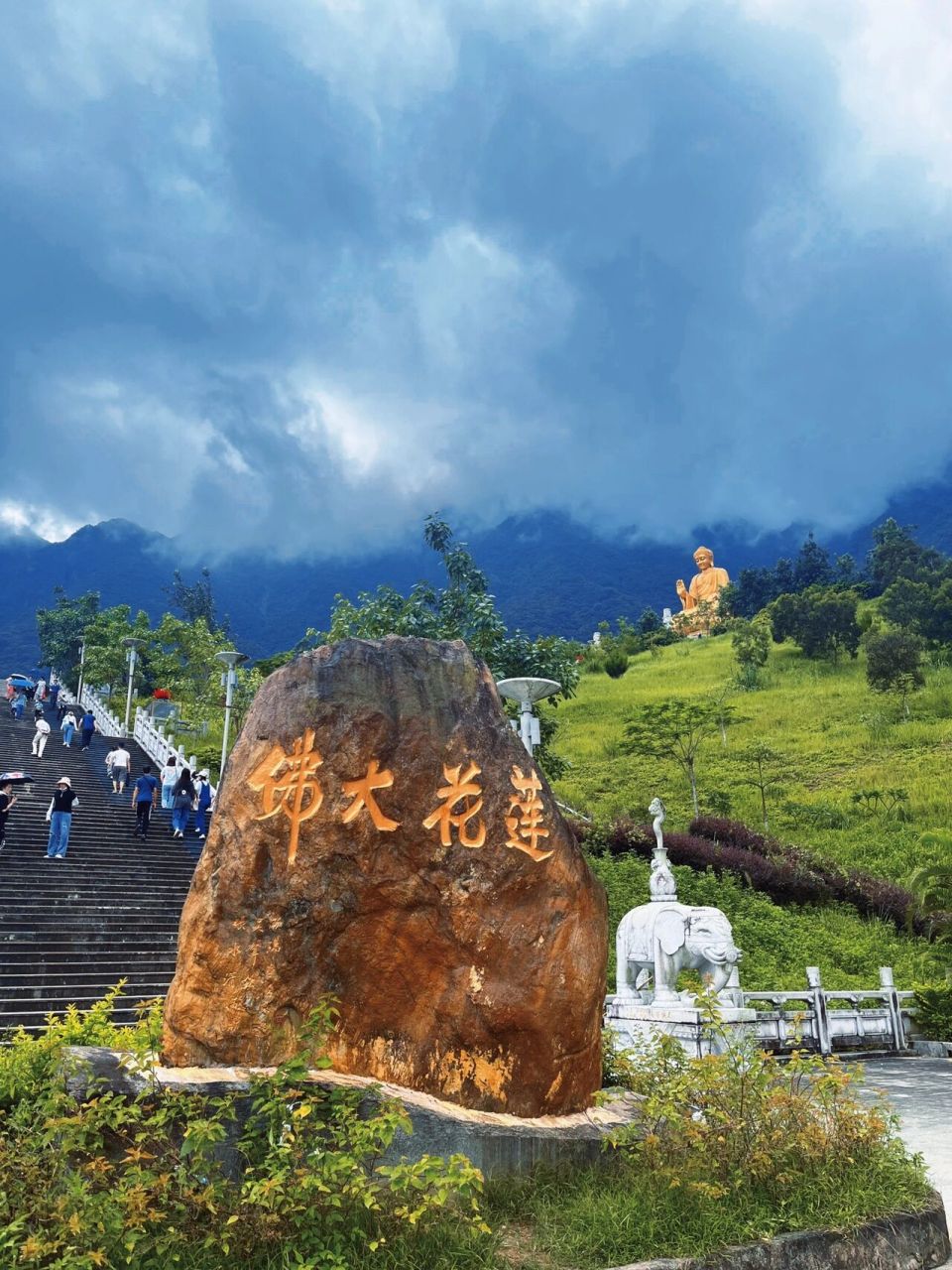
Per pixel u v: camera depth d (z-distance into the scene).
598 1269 4.44
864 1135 5.91
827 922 21.59
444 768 5.92
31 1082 4.62
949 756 33.84
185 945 5.64
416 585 22.66
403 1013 5.67
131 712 36.22
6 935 12.66
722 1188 5.10
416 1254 4.28
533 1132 5.43
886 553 69.06
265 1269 4.09
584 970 5.96
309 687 5.95
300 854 5.66
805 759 36.03
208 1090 4.89
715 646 63.31
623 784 34.09
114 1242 3.96
